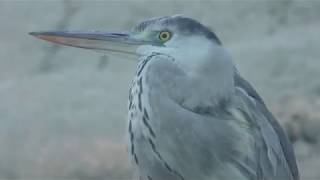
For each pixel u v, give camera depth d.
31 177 15.62
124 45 4.06
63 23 27.91
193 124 3.82
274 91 20.31
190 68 3.82
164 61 3.85
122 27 27.16
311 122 16.25
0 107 20.58
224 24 25.91
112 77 22.98
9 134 17.95
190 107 3.83
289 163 4.45
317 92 19.84
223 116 3.90
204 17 26.23
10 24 27.97
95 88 22.05
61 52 25.66
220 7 26.30
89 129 18.56
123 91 21.64
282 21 25.61
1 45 26.89
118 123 18.97
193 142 3.83
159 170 3.86
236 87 4.05
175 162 3.84
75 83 22.72
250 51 23.02
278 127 4.38
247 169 3.98
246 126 3.98
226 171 3.92
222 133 3.88
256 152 4.03
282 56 22.20
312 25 25.09
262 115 4.17
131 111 3.90
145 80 3.85
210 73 3.82
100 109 19.92
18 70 25.64
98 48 4.12
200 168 3.87
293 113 16.98
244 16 26.12
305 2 25.94
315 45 22.64
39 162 15.95
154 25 3.95
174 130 3.81
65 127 18.61
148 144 3.84
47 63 25.56
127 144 3.99
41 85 22.67
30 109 20.19
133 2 27.02
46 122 18.78
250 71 21.88
